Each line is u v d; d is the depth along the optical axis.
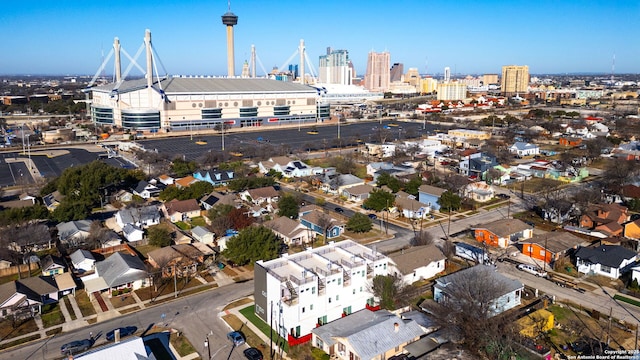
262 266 54.16
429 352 45.97
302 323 51.00
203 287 62.38
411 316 52.00
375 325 47.41
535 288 61.31
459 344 47.41
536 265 68.69
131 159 152.25
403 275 61.94
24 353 47.44
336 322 50.38
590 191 98.44
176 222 88.56
